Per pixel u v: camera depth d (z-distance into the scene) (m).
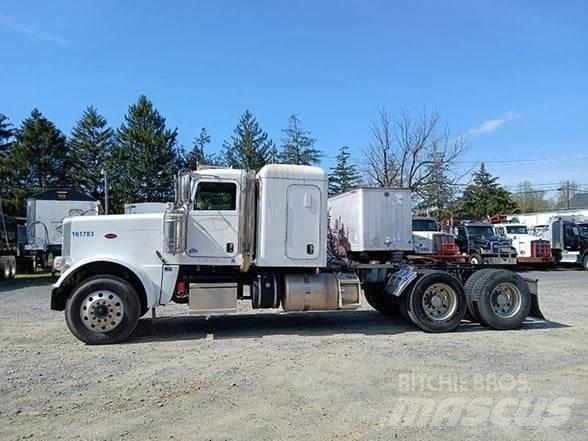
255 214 9.01
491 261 23.06
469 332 9.26
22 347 7.92
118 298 8.17
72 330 8.02
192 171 8.86
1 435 4.47
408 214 10.69
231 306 8.85
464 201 48.50
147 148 50.28
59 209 22.00
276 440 4.36
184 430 4.58
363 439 4.38
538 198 71.81
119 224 8.63
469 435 4.47
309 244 9.04
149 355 7.38
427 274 9.23
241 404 5.27
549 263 28.30
